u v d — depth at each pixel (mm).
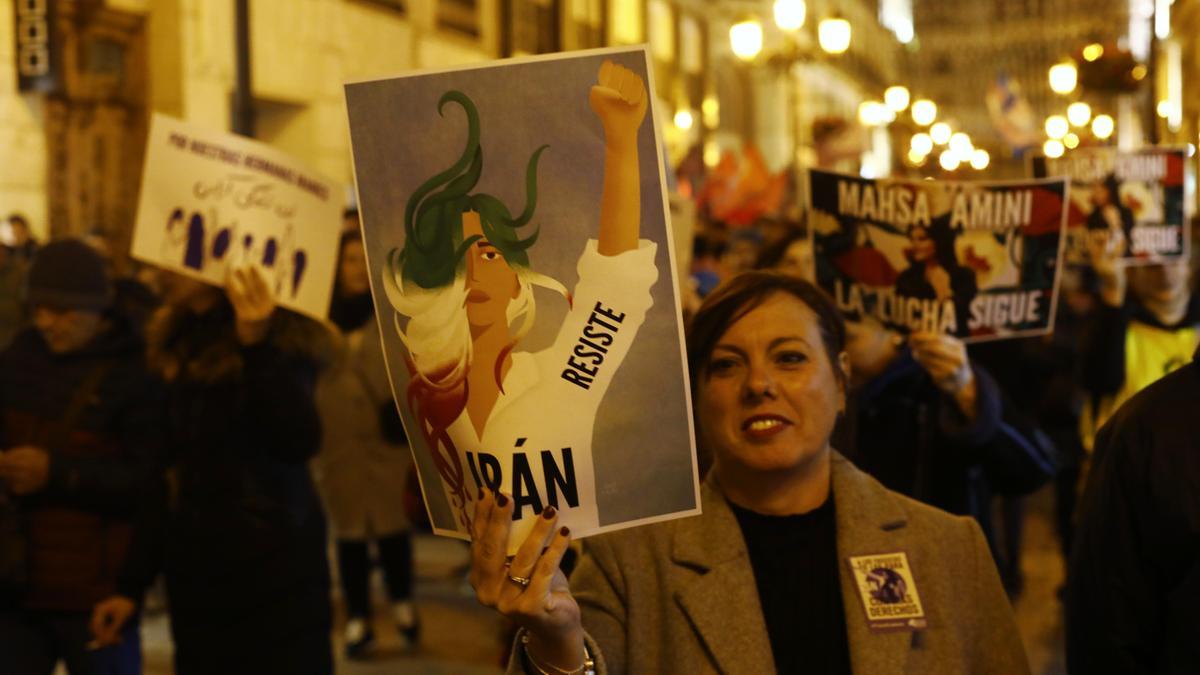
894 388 4555
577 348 2385
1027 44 75250
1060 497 8258
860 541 2707
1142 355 6570
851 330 4695
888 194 4746
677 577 2699
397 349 2445
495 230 2387
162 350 4770
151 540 4711
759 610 2654
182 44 16125
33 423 4762
